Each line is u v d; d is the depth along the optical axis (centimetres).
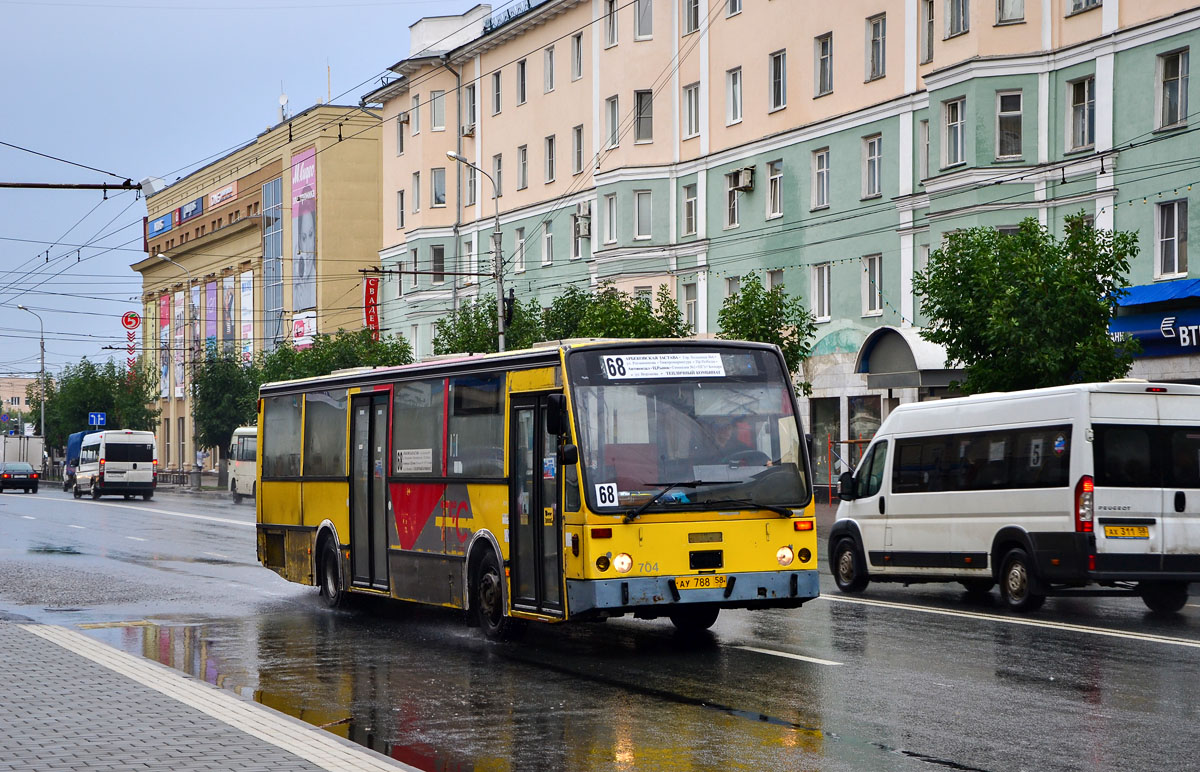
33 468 7388
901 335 3297
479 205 5947
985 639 1362
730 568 1284
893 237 3684
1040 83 3225
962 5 3394
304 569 1877
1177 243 2889
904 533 1819
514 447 1376
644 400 1297
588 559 1246
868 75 3794
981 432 1708
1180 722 932
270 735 894
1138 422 1568
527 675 1198
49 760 816
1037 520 1598
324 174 7325
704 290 4550
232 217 8731
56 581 2177
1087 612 1655
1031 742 873
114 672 1184
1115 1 3030
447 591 1497
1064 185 3166
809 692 1066
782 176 4166
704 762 834
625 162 4797
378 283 6725
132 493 5934
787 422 1342
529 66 5506
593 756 859
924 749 857
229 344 8612
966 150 3316
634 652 1323
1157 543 1557
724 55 4453
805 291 4066
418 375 1580
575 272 5184
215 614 1731
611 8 4941
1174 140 2877
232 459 5691
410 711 1032
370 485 1686
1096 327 2352
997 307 2325
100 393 9138
